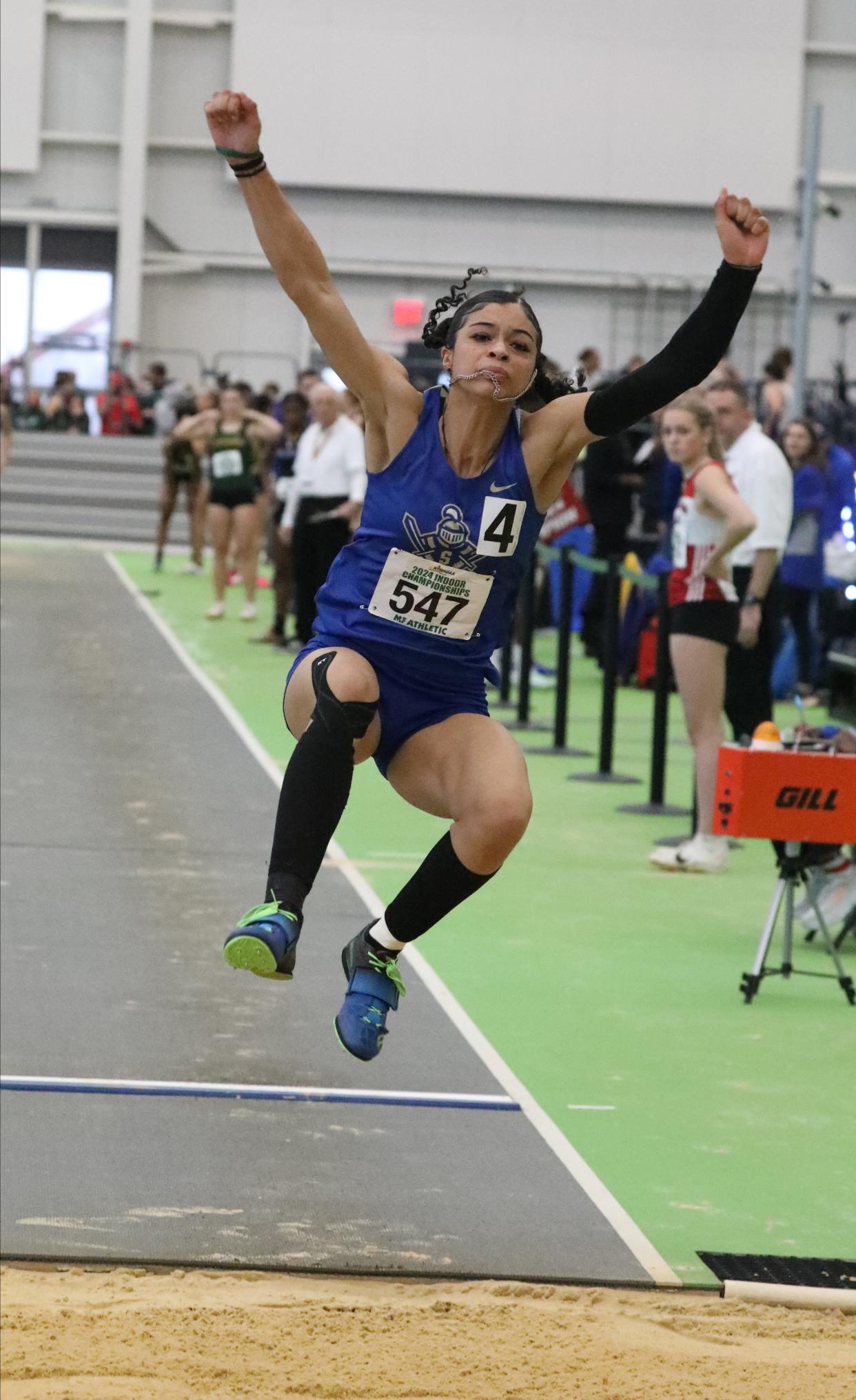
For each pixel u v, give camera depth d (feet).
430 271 142.41
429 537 15.90
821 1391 15.48
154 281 144.36
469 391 15.74
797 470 60.44
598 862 39.47
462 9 139.95
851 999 29.37
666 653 44.96
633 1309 17.85
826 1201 20.94
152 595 84.53
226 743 49.80
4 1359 15.46
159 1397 14.70
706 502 35.96
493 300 15.83
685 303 141.59
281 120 140.67
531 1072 25.13
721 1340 17.12
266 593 89.61
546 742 55.47
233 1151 21.48
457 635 16.22
